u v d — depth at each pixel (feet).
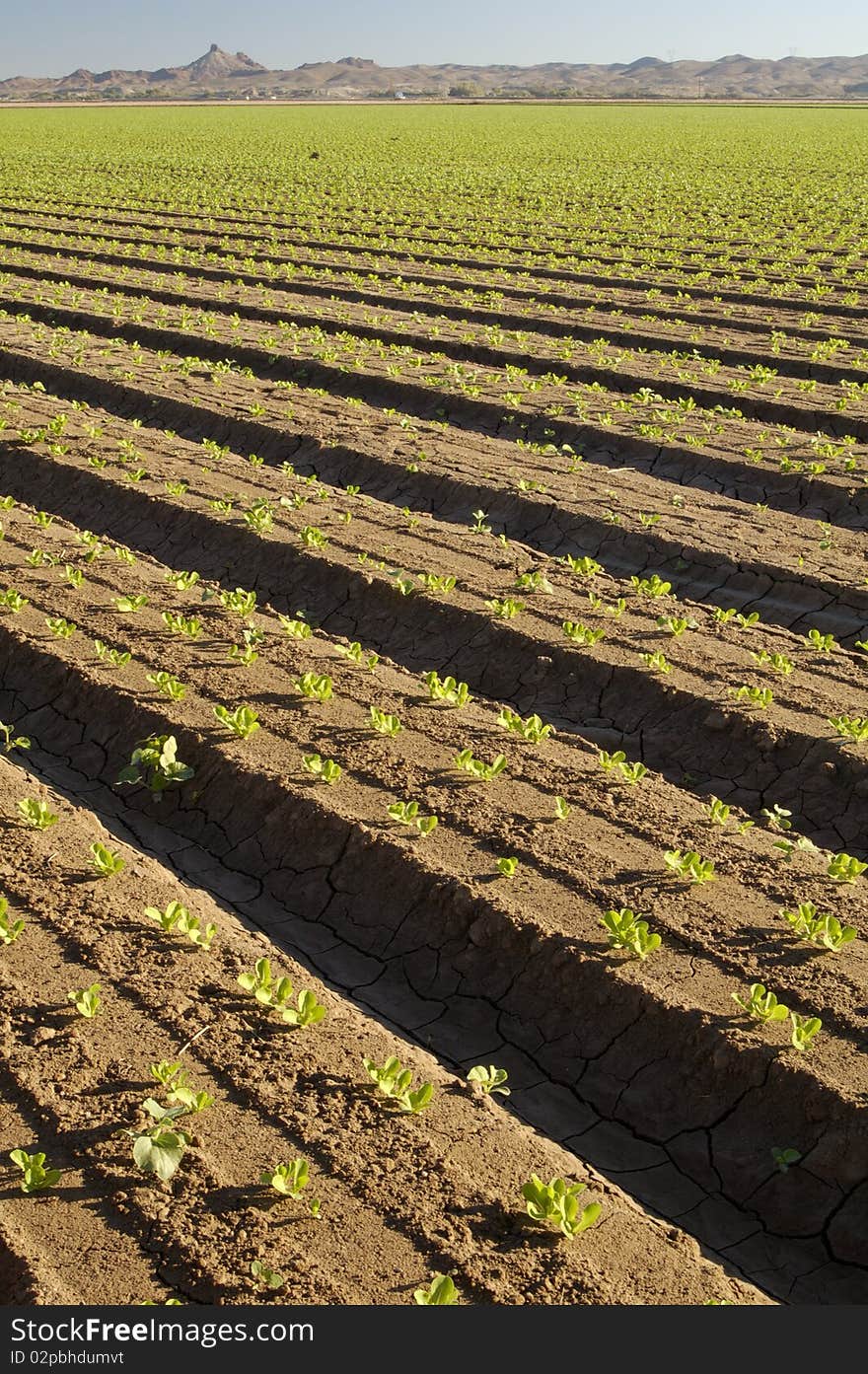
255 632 30.53
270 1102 16.65
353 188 135.54
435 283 79.15
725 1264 16.01
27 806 22.80
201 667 28.96
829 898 21.08
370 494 43.70
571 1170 16.37
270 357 58.59
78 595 32.81
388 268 83.25
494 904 20.75
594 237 97.60
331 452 46.01
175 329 63.98
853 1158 16.48
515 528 40.09
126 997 18.45
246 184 139.74
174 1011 18.17
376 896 22.11
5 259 86.79
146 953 19.54
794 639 31.35
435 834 22.75
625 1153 17.71
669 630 31.35
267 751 25.40
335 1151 15.87
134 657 29.40
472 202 122.93
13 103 540.93
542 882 21.42
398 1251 14.52
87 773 26.81
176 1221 14.70
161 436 47.73
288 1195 15.11
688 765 27.04
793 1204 16.57
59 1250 14.28
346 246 92.02
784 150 196.03
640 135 242.58
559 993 19.67
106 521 40.27
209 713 26.78
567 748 26.18
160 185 137.49
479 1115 17.06
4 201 122.93
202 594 33.14
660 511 40.14
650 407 51.98
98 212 114.01
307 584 34.99
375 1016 20.13
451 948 20.97
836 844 24.67
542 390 54.60
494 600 33.06
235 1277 14.02
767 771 26.27
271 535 37.06
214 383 54.90
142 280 79.05
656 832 22.98
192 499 40.11
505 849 22.31
